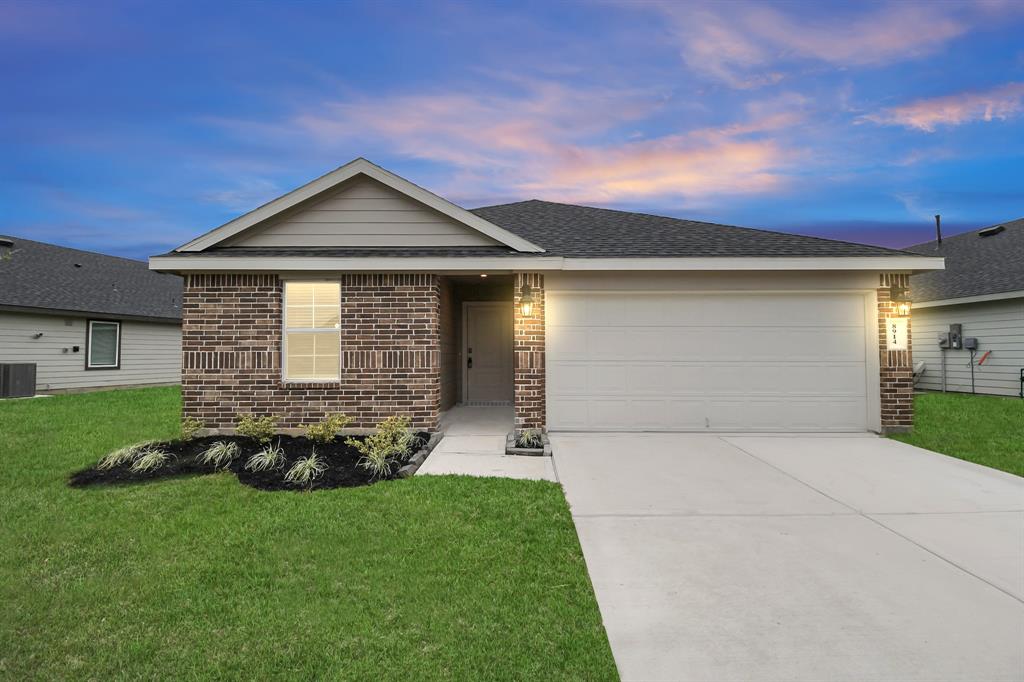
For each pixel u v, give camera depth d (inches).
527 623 116.5
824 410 335.0
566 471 244.1
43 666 100.4
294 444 287.0
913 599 127.6
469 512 184.1
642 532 170.1
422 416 325.1
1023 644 109.4
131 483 217.8
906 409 329.7
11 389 537.3
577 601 126.0
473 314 479.2
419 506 189.0
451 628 114.2
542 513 183.5
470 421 380.2
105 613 119.4
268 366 322.7
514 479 225.6
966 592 131.1
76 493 203.9
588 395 337.1
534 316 331.6
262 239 339.3
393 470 239.5
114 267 808.3
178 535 163.0
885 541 163.2
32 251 714.8
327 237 340.8
